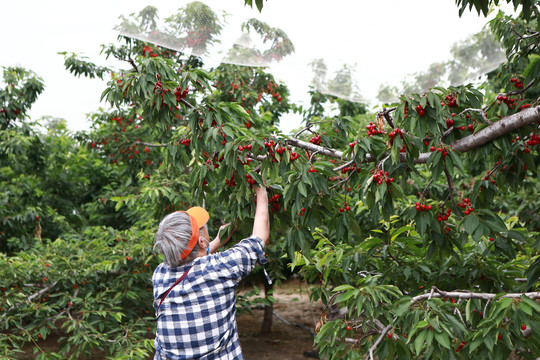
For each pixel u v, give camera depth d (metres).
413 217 2.63
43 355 5.10
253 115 6.86
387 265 3.64
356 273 3.82
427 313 2.35
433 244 2.82
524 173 2.89
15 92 8.88
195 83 2.87
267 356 8.12
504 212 7.44
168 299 1.82
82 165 11.27
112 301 5.39
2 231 8.49
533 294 2.39
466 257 3.46
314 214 2.64
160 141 7.72
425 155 2.72
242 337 9.45
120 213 9.96
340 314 3.67
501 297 2.36
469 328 2.87
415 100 2.39
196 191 2.91
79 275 5.57
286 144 2.59
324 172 2.47
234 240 2.76
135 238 5.98
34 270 5.55
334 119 3.11
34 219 8.70
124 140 7.49
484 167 7.27
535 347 2.43
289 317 11.16
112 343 5.41
